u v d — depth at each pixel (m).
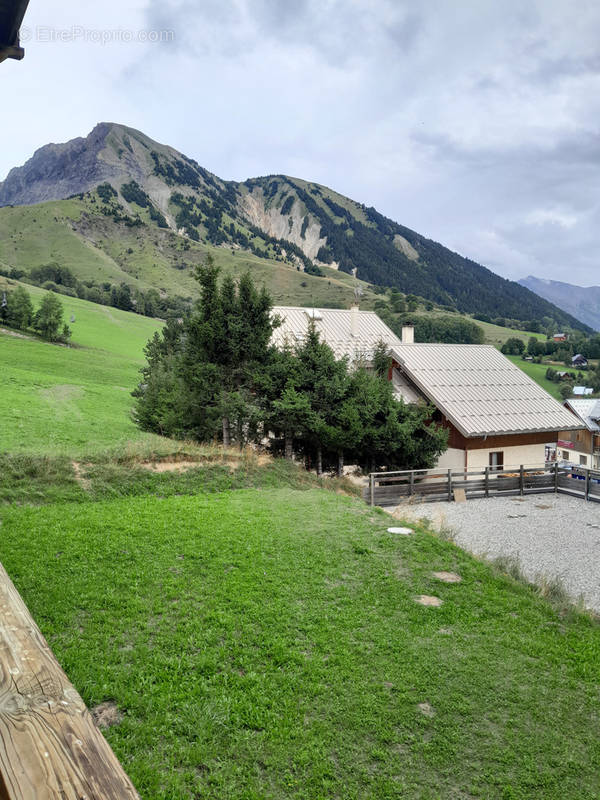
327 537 12.62
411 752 5.75
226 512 14.18
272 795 5.02
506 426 29.45
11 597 3.00
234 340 23.83
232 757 5.46
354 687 6.77
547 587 11.00
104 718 5.79
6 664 2.27
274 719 6.04
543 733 6.21
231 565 10.48
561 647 8.26
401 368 34.31
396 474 24.06
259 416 22.94
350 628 8.33
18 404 40.25
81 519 12.35
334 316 39.25
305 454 26.11
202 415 24.94
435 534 14.42
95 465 16.75
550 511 22.09
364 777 5.33
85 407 44.34
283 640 7.73
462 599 9.81
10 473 14.78
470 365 34.81
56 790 1.60
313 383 24.08
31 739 1.82
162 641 7.42
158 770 5.13
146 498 15.48
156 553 10.70
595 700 6.91
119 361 81.88
